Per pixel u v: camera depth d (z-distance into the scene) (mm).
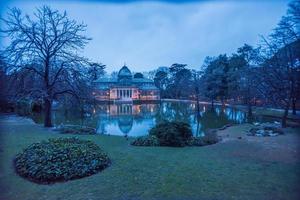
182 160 7582
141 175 6035
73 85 17891
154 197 4781
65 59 17797
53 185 5516
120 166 6836
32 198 4824
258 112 28625
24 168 6254
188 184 5414
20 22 16234
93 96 21172
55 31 17422
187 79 60375
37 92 16969
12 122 19062
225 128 18531
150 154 8469
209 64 50438
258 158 8070
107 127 21312
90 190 5172
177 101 62344
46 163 6176
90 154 6836
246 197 4727
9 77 16484
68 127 16000
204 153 8922
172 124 11789
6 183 5617
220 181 5590
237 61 38000
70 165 6195
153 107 47750
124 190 5133
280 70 18250
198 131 18750
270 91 19953
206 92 40688
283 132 14781
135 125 22734
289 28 14586
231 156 8398
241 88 30266
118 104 61469
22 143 9891
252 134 14555
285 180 5617
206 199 4664
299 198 4609
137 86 76688
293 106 22906
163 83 81938
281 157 8203
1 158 7480
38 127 16391
